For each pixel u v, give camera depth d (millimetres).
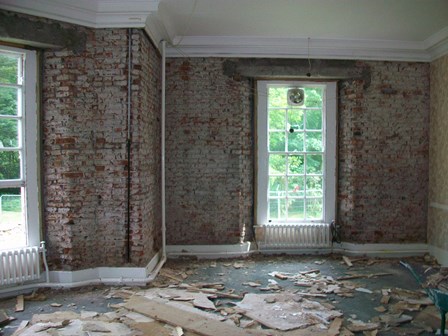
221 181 5801
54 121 4328
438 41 5402
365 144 5934
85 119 4434
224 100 5754
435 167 5824
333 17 4836
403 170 5992
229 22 5000
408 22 4992
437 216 5762
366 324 3482
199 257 5770
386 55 5848
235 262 5590
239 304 3918
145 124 4738
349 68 5832
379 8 4555
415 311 3824
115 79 4477
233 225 5840
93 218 4504
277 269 5246
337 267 5363
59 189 4355
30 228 4230
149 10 4305
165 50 5578
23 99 4188
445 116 5551
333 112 6008
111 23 4402
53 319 3510
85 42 4398
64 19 4215
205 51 5664
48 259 4379
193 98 5727
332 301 4070
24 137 4199
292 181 6078
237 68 5719
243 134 5859
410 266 3990
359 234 5977
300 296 4160
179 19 4906
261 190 5980
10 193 4152
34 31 4039
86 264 4484
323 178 6070
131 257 4574
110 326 3387
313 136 6027
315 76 5824
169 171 5750
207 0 4332
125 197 4535
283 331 3307
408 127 5977
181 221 5789
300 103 5977
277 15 4773
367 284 4645
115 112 4496
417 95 5969
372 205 5980
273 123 6047
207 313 3684
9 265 3984
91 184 4484
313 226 5875
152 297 4090
